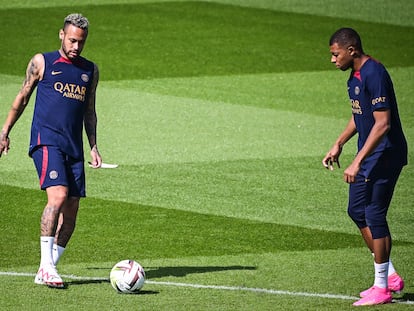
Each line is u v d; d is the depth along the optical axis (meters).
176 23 74.25
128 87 59.81
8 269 30.62
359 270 31.36
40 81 29.08
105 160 45.66
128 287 27.94
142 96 57.97
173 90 59.47
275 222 37.00
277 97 58.81
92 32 70.88
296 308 27.00
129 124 52.34
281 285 29.44
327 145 49.19
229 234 35.34
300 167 45.03
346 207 39.22
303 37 72.56
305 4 81.94
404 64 67.50
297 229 36.19
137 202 39.12
